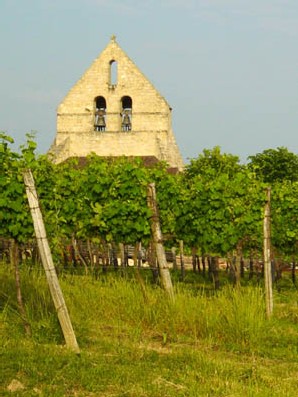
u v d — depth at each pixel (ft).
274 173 382.83
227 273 221.66
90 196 164.66
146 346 94.12
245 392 74.08
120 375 78.13
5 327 98.22
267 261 123.44
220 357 92.38
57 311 90.99
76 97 493.77
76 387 74.54
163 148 478.18
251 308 105.60
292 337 104.94
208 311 105.60
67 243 200.34
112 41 495.82
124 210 148.05
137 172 151.94
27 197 93.50
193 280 208.54
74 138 492.13
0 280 118.01
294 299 159.74
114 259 207.92
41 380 75.41
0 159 103.65
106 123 492.54
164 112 485.97
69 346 90.27
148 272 205.77
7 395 69.92
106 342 94.89
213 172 213.66
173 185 185.26
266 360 93.40
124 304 111.75
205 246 162.09
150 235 149.48
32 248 165.07
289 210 190.60
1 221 101.91
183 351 90.99
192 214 162.61
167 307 108.06
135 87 490.49
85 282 124.67
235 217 158.71
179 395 72.49
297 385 79.56
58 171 197.47
